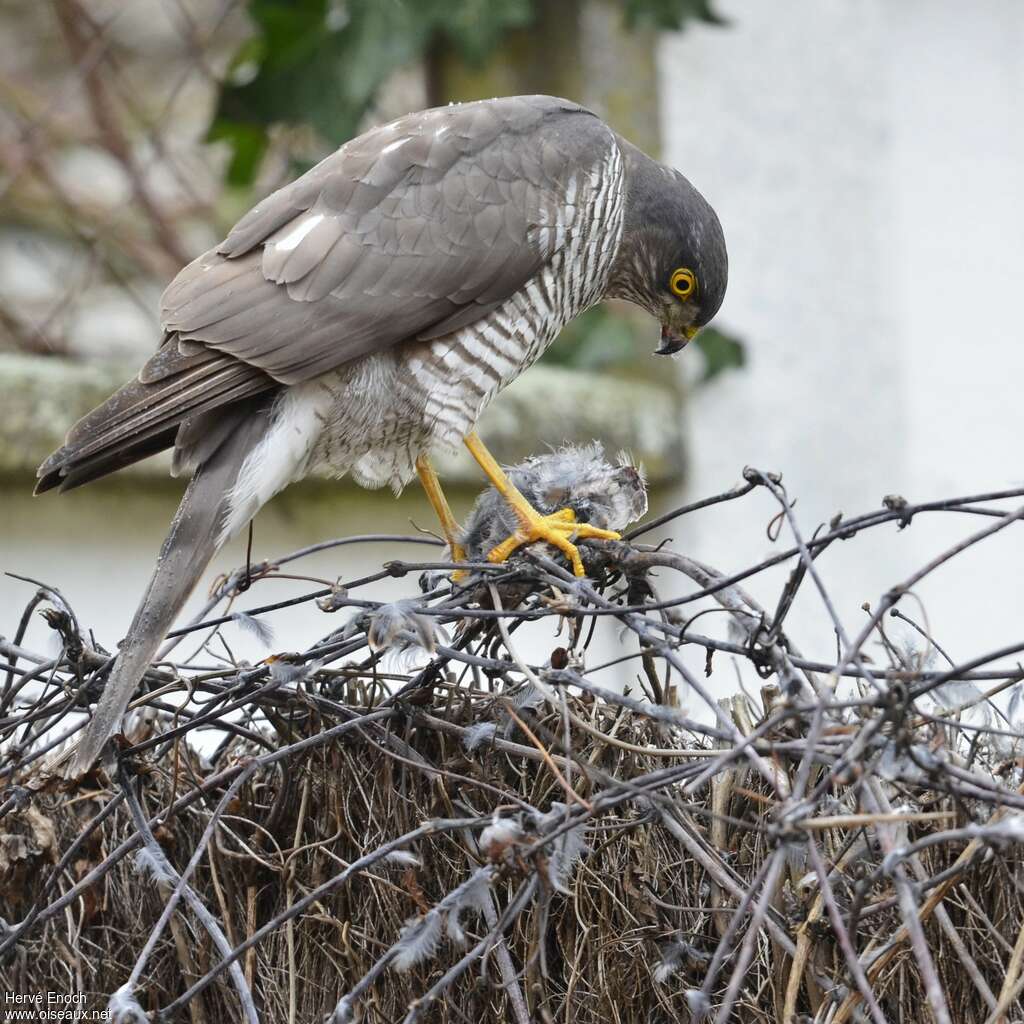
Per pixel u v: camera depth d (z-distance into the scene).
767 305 12.63
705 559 12.20
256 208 7.77
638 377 12.38
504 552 7.30
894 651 5.62
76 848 6.00
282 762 6.12
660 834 5.84
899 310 12.88
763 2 12.70
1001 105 13.28
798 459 12.49
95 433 6.85
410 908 5.98
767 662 5.39
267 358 7.31
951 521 12.91
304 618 11.16
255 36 12.78
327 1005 6.13
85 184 13.53
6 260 13.27
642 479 7.81
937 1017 4.55
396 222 7.73
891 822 4.75
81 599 10.70
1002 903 5.55
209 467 7.39
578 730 5.84
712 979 4.81
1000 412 13.03
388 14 12.02
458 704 5.97
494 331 8.02
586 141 8.34
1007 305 13.18
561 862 5.16
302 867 6.19
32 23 13.78
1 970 6.49
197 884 6.35
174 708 6.12
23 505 10.61
